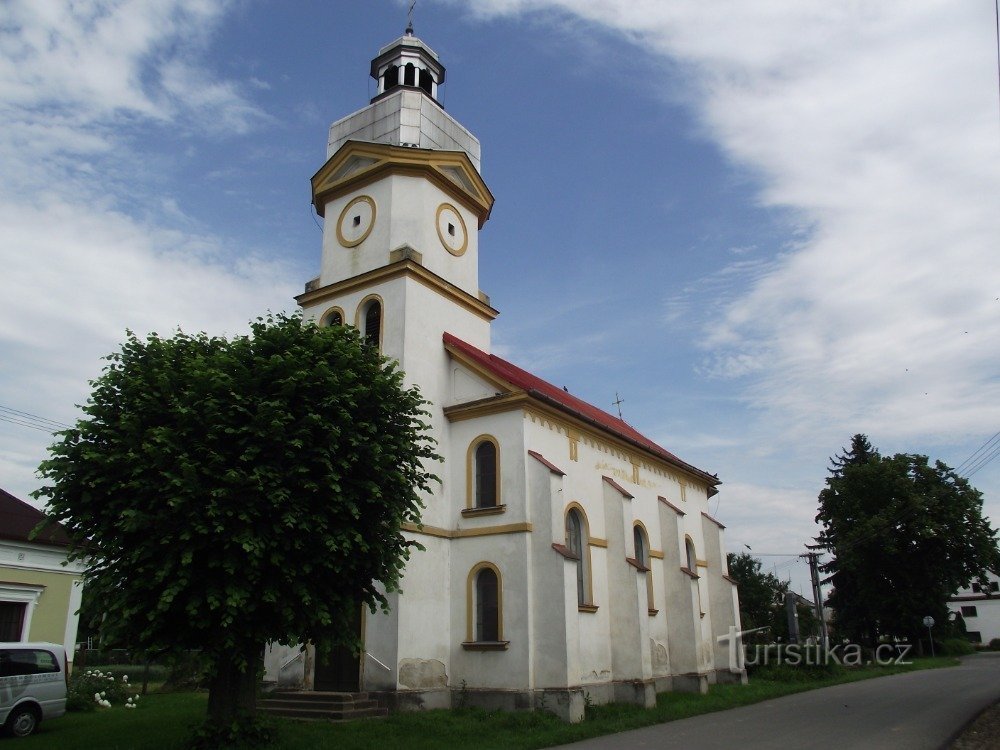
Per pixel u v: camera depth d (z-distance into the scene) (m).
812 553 48.41
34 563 25.11
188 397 14.27
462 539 23.31
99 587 13.78
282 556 13.85
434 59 29.69
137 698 24.00
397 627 20.92
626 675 24.44
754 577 53.66
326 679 21.66
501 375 23.98
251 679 15.19
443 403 24.84
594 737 17.52
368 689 20.81
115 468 14.12
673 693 27.41
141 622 13.77
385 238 25.80
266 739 14.58
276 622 14.45
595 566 25.61
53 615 25.39
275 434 14.31
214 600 13.08
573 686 20.61
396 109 27.47
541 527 22.22
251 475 13.98
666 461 32.50
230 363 15.09
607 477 27.50
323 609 14.50
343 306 26.02
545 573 21.75
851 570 57.62
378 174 26.61
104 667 43.28
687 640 28.91
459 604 22.73
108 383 14.99
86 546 14.55
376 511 15.81
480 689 21.53
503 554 22.41
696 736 16.98
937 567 55.59
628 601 25.16
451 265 27.05
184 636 14.00
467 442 24.20
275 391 15.26
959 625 79.31
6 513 25.14
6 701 17.42
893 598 55.75
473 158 29.20
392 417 16.91
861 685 30.53
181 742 14.66
